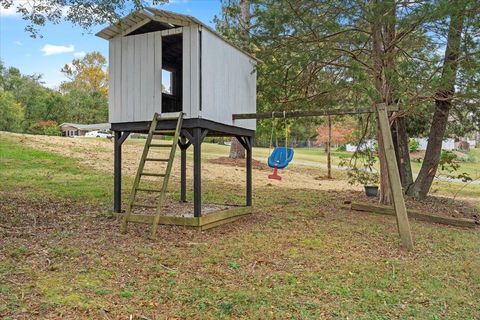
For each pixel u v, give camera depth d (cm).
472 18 642
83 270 404
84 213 687
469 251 572
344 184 1369
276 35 757
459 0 605
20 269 395
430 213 817
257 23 787
